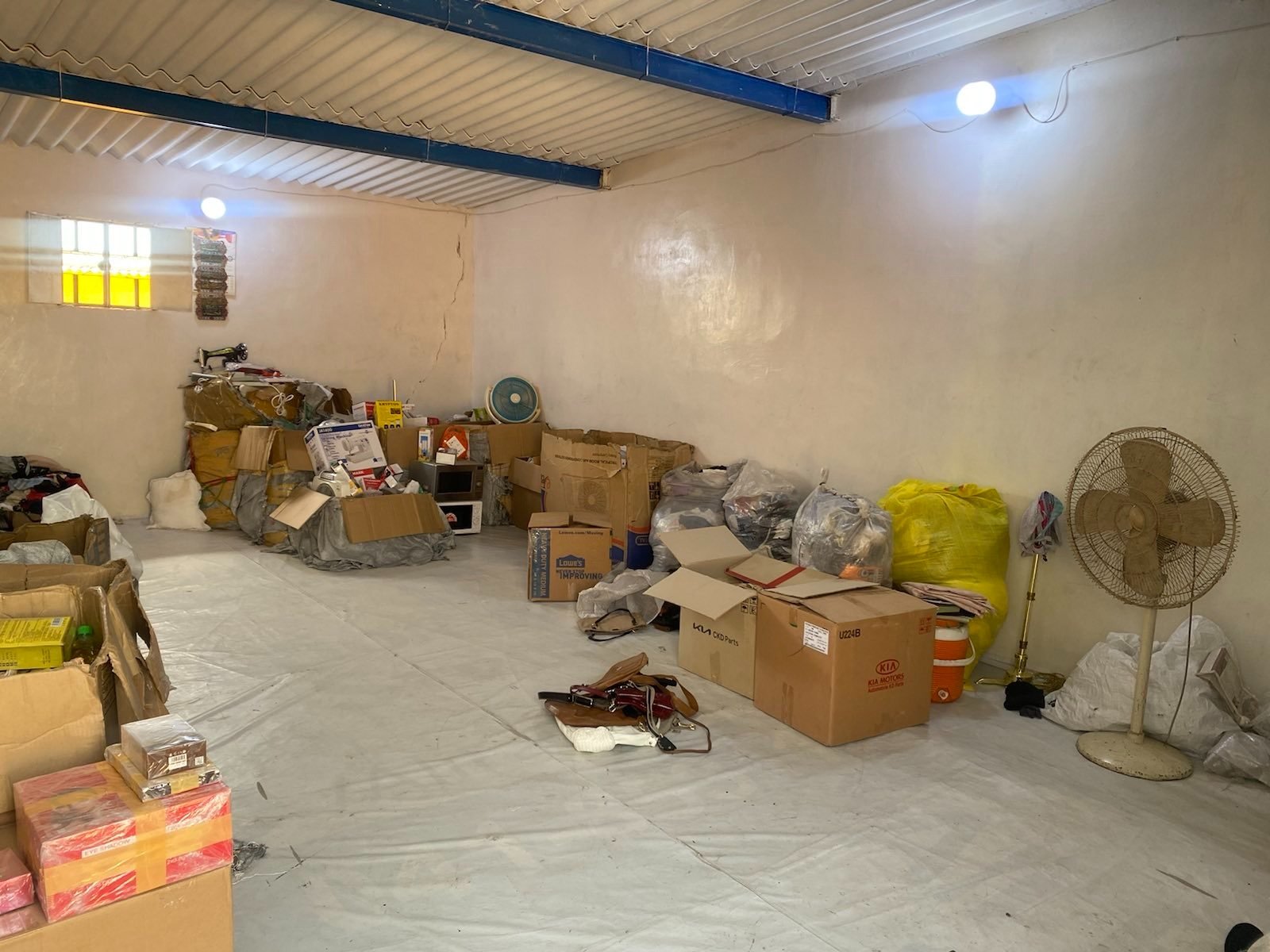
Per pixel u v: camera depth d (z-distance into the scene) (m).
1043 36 3.37
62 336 5.65
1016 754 2.85
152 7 3.29
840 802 2.50
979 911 2.03
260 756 2.68
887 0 3.09
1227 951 1.89
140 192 5.80
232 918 1.61
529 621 4.05
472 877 2.09
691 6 3.11
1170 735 2.88
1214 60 2.91
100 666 1.80
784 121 4.51
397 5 2.86
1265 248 2.83
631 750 2.79
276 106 4.44
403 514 5.04
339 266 6.68
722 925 1.94
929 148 3.81
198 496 5.79
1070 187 3.33
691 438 5.26
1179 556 2.69
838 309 4.29
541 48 3.21
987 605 3.19
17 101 4.51
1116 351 3.23
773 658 3.04
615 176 5.70
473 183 6.29
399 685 3.26
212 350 6.16
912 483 3.81
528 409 6.52
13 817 1.63
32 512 4.72
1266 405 2.86
